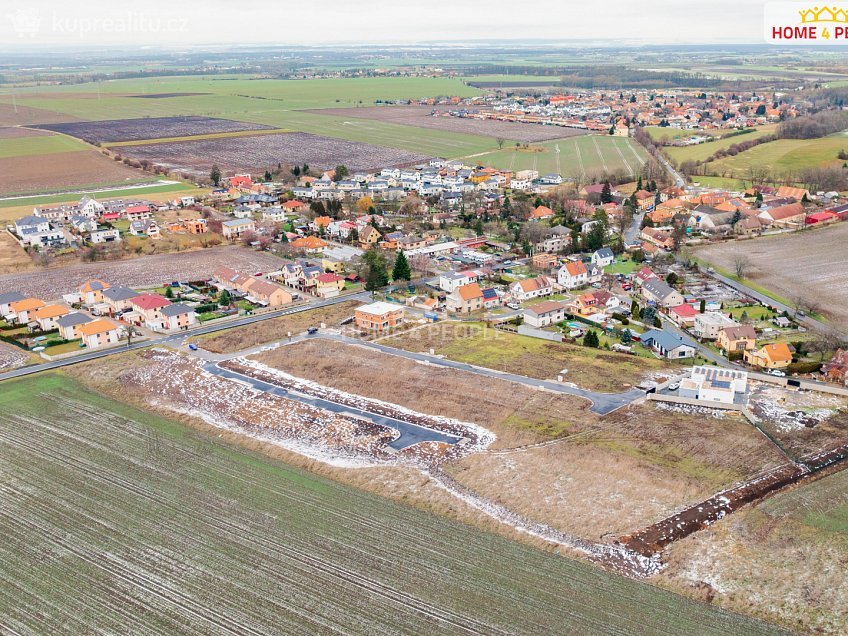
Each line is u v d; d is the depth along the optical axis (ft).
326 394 408.26
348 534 283.38
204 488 315.17
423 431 366.22
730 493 306.55
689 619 240.73
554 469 327.47
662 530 285.02
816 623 238.68
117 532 285.23
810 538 277.44
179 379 428.56
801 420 367.04
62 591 254.88
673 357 450.71
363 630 235.20
